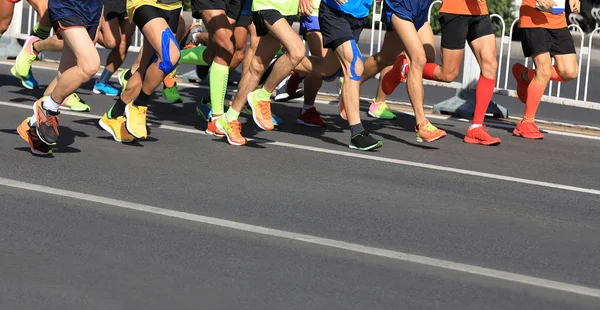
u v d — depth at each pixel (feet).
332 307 48.34
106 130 87.92
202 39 114.21
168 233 59.67
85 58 76.02
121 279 50.96
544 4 102.06
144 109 85.35
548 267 57.26
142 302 47.83
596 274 56.39
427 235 62.75
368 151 91.25
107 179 72.84
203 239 58.80
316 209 67.62
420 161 87.97
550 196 76.89
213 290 50.01
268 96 90.58
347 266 55.11
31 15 149.79
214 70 92.99
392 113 113.29
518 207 72.28
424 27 102.83
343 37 88.94
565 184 81.92
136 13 81.82
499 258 58.54
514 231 65.16
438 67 101.14
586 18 241.96
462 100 119.14
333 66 94.53
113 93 118.21
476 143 99.50
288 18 89.30
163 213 64.18
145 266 53.21
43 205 64.39
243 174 77.56
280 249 57.67
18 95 112.57
